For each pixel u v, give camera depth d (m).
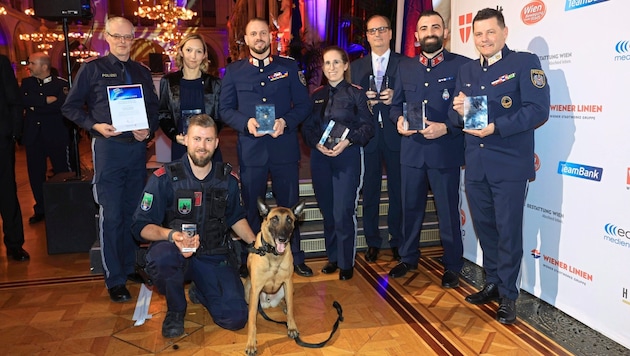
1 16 20.44
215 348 3.21
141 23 29.52
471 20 4.45
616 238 3.16
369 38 4.53
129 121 3.79
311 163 4.37
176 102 4.12
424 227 5.30
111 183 3.93
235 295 3.39
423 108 3.84
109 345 3.24
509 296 3.55
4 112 4.57
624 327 3.14
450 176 4.07
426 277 4.44
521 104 3.36
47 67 6.22
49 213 5.09
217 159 4.34
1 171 4.71
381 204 5.56
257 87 3.98
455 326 3.49
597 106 3.22
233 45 19.73
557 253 3.67
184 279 3.34
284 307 3.79
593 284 3.36
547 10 3.58
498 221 3.53
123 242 4.09
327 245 4.60
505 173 3.43
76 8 5.02
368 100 4.25
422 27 3.97
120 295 3.93
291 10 13.08
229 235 3.52
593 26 3.21
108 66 3.87
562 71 3.48
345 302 3.91
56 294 4.10
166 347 3.21
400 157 4.31
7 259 4.99
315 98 4.24
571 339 3.26
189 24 29.83
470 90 3.59
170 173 3.23
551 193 3.68
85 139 14.93
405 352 3.13
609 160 3.17
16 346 3.22
